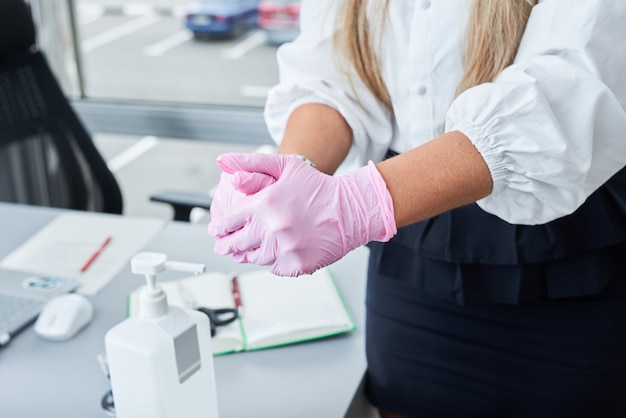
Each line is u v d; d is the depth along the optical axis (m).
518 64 0.77
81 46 2.42
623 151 0.78
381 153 1.01
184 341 0.70
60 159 1.71
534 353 1.04
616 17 0.74
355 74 0.94
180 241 1.30
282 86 0.97
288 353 0.98
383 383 1.09
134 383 0.70
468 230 0.96
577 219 0.94
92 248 1.27
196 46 2.47
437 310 1.04
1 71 1.65
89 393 0.89
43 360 0.96
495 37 0.82
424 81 0.91
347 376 0.93
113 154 2.64
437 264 1.00
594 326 1.01
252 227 0.68
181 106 2.27
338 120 0.93
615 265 0.98
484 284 0.99
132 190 2.56
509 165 0.74
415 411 1.12
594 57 0.75
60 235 1.33
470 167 0.73
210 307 1.03
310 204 0.69
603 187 0.94
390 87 0.94
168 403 0.70
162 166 2.62
